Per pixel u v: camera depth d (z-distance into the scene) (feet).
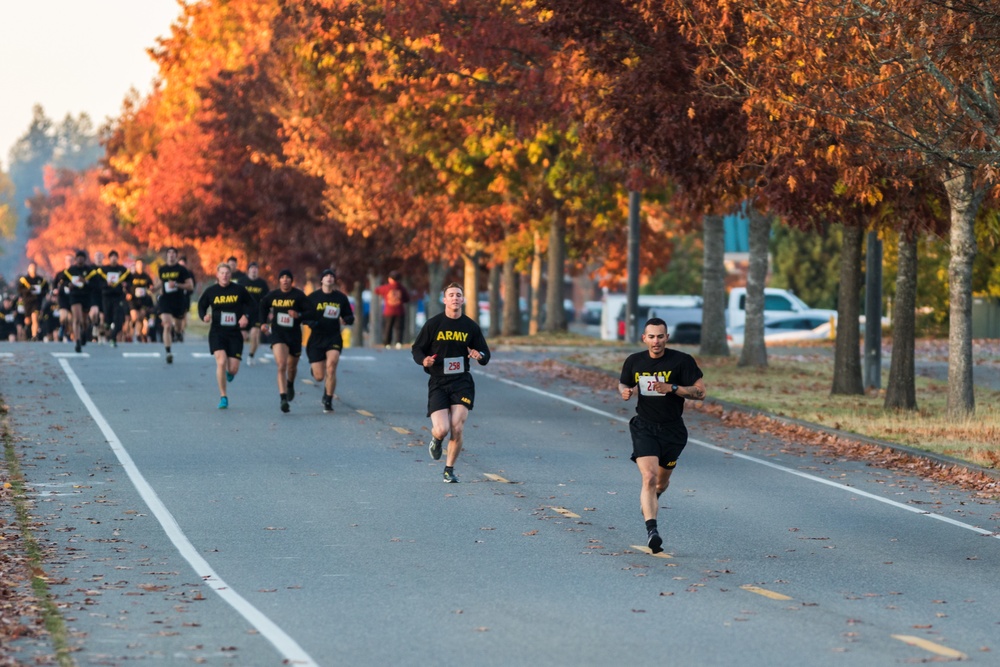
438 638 88.43
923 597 103.76
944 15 166.09
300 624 92.22
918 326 505.25
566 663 82.28
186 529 129.59
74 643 85.20
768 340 482.28
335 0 304.50
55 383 258.37
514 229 473.26
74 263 324.80
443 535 128.06
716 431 214.90
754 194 228.43
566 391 269.23
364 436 198.59
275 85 486.38
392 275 408.87
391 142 386.32
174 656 82.74
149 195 548.72
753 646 86.79
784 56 186.70
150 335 434.30
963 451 184.14
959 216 216.13
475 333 159.33
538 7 223.92
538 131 327.26
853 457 188.34
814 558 119.44
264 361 311.27
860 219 235.40
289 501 146.00
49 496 145.89
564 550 121.39
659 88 216.74
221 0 516.32
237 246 565.53
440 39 278.46
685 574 111.55
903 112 190.29
